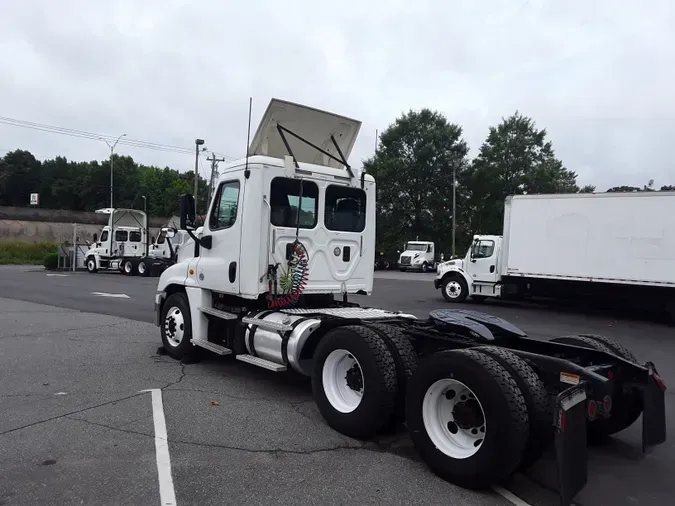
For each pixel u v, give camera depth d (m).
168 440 4.80
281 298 6.56
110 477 4.04
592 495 4.14
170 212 93.62
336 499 3.84
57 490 3.81
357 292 7.29
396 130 54.03
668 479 4.46
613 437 5.50
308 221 6.80
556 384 4.28
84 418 5.31
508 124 55.62
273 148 7.06
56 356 8.05
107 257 30.33
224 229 6.84
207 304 7.30
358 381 5.11
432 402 4.38
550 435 3.98
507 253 16.83
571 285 15.95
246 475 4.17
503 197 53.25
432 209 52.84
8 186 104.19
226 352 6.75
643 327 13.48
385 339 5.05
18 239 54.44
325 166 7.32
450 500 3.91
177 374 7.11
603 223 15.12
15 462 4.25
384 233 52.53
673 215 14.13
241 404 5.93
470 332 4.98
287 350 5.89
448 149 53.41
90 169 104.25
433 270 46.56
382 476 4.27
